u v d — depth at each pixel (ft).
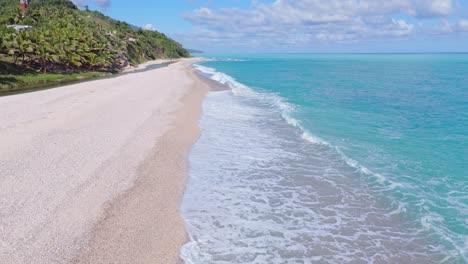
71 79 179.01
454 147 55.06
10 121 62.80
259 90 128.47
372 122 72.64
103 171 42.37
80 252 27.32
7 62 169.07
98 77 198.08
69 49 204.03
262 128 70.74
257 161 51.70
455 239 31.01
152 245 29.86
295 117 77.66
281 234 32.86
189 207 37.50
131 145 52.95
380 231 33.17
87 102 85.30
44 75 173.58
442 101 98.27
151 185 40.96
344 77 181.37
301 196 40.55
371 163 48.91
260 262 28.71
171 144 56.44
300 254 29.86
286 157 53.26
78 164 43.75
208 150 56.34
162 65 358.43
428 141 58.49
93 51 238.27
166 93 108.47
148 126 64.90
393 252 29.96
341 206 38.06
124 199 36.55
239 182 44.39
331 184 43.55
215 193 41.14
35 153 46.34
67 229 29.94
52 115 68.95
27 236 28.43
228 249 30.35
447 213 35.24
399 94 113.50
